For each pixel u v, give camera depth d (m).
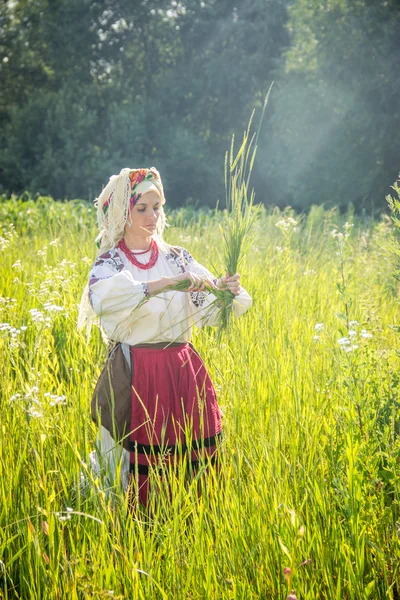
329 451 3.54
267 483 3.29
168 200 30.64
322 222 12.89
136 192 3.82
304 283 6.96
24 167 32.81
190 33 31.64
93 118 31.33
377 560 3.02
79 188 31.14
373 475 3.21
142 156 30.39
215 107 30.70
